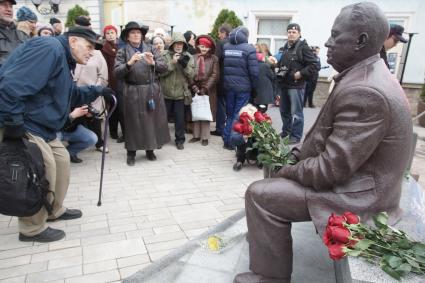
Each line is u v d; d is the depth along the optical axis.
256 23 10.97
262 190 1.81
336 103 1.62
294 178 1.79
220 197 3.66
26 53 2.30
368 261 1.39
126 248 2.65
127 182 4.02
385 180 1.61
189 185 3.97
